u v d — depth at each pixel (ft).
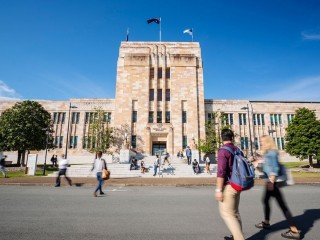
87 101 160.35
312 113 113.50
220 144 124.88
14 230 17.93
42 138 108.68
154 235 16.92
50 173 88.48
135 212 24.35
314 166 113.50
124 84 144.77
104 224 19.72
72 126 157.17
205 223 20.12
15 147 103.09
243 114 159.33
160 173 80.02
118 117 140.15
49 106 160.35
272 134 157.28
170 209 25.98
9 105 157.69
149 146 135.95
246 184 13.58
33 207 26.68
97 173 36.50
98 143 132.16
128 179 66.49
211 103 158.92
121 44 153.07
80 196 35.60
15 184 52.44
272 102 162.81
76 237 16.42
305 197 34.24
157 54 151.12
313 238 16.19
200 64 151.02
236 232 13.32
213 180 63.67
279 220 21.01
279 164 18.57
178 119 140.36
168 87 147.84
